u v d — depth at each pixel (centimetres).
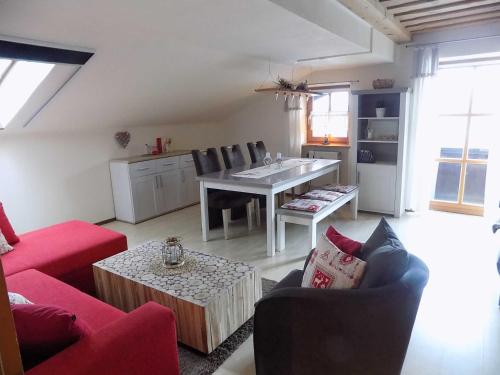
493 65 455
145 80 387
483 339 230
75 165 451
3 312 100
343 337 160
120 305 250
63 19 237
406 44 475
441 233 422
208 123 652
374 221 474
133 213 485
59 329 137
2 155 384
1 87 329
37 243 292
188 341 221
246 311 245
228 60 412
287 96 496
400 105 464
